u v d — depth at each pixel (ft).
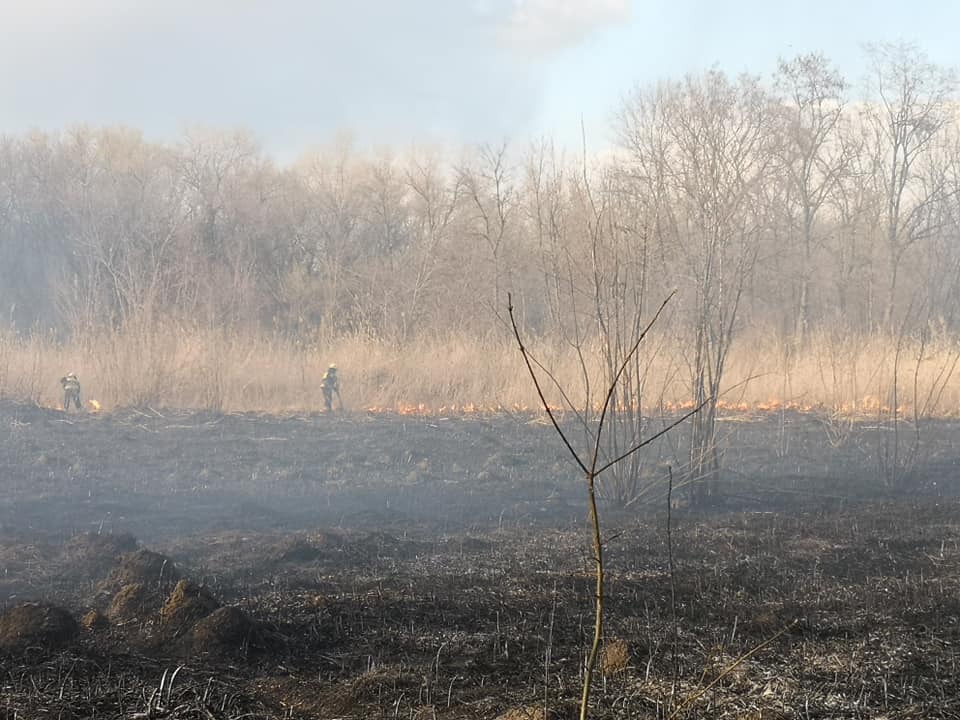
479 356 76.64
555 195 60.75
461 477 51.57
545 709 18.42
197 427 63.52
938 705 18.88
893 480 49.24
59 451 54.80
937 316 96.02
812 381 72.90
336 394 73.77
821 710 18.67
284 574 30.58
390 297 101.76
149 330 74.59
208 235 139.13
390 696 19.58
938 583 28.89
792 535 36.65
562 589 28.07
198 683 19.94
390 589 27.96
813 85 110.93
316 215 144.97
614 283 43.62
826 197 111.96
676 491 45.65
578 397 67.00
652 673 20.86
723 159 56.70
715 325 51.19
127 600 24.68
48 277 138.31
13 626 21.85
